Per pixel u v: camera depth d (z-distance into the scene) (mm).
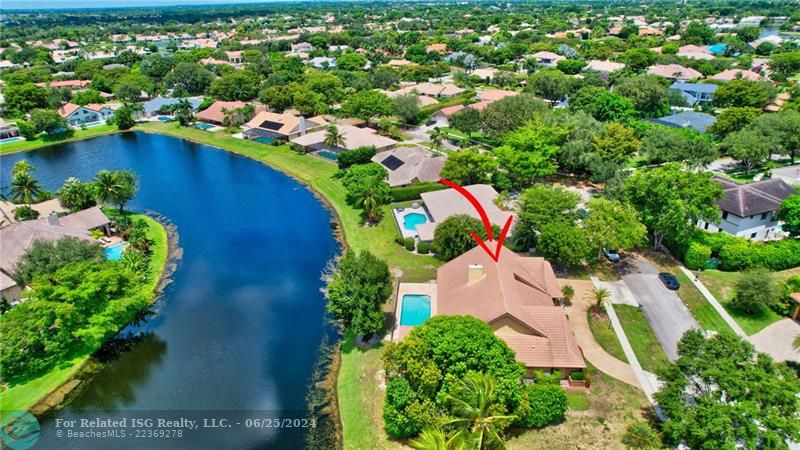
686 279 60000
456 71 192750
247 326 56719
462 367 38125
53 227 68812
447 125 131750
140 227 77062
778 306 52906
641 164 98062
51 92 161000
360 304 48750
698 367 36156
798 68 166250
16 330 47531
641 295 56969
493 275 49594
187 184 100125
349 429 41938
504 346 40281
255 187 98000
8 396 46188
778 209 67688
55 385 47906
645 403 42062
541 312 46281
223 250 73625
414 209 81688
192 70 180500
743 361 35938
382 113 127375
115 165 112188
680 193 62062
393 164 95562
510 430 39906
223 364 50969
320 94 149000
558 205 64375
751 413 31781
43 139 131500
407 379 39938
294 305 60469
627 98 121125
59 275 51438
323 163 106875
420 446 33250
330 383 47875
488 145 110938
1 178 104500
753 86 125625
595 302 55562
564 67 189500
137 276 58719
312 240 76188
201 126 141125
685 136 94312
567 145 87688
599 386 43906
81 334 49125
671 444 37250
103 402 46406
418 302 57375
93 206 83188
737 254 60719
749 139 88000
